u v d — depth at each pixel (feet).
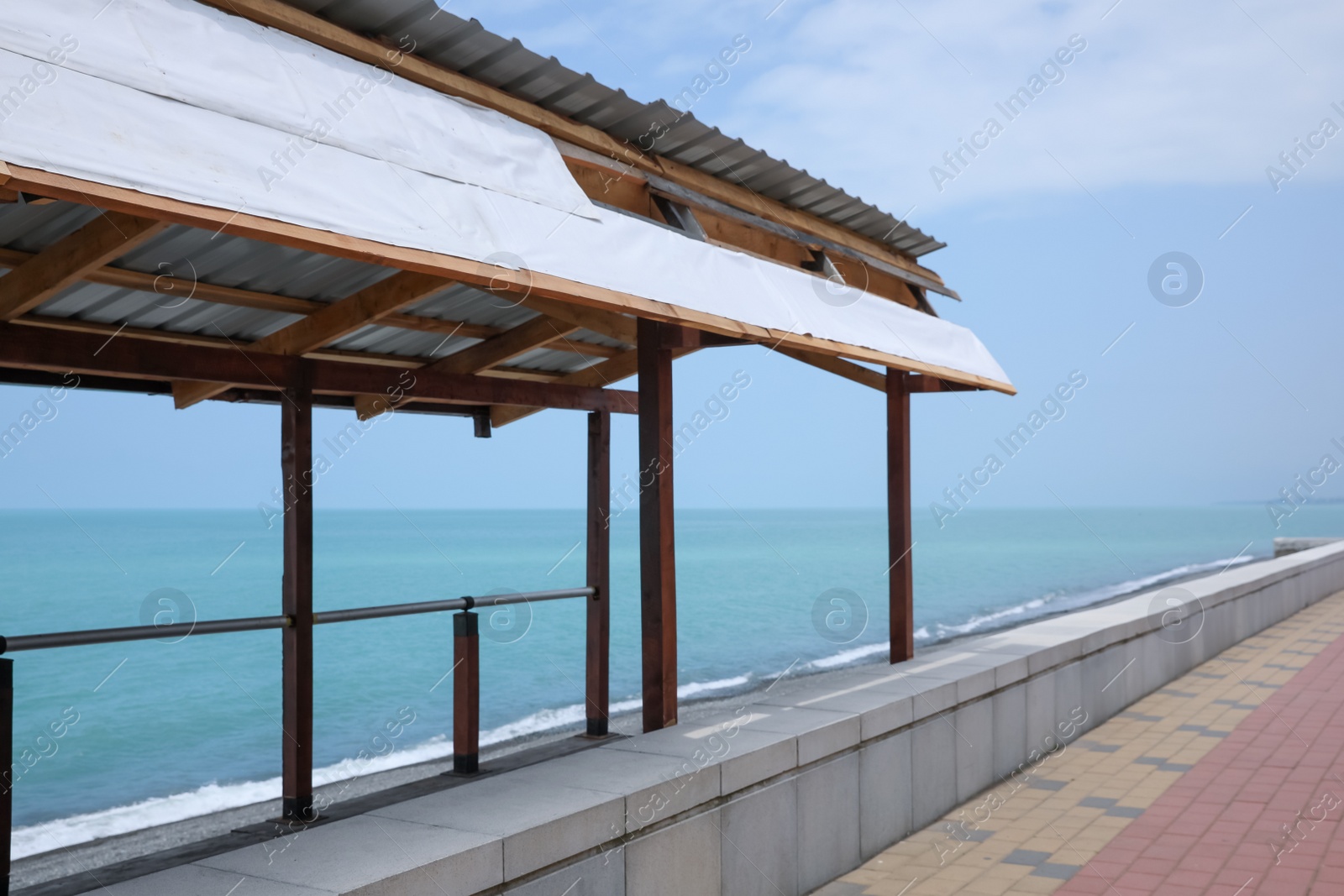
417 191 10.76
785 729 15.79
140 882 9.57
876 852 17.33
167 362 12.67
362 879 9.41
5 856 10.46
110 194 7.38
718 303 14.88
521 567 166.30
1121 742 25.13
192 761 43.65
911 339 21.61
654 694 16.75
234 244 12.71
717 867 13.74
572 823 11.43
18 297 10.94
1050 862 16.69
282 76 10.41
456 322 17.79
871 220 24.18
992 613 100.58
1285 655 37.47
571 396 19.51
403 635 82.07
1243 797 20.22
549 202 13.14
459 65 13.78
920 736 18.76
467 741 16.25
